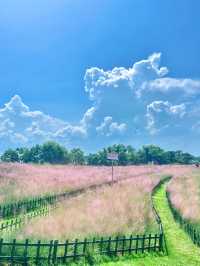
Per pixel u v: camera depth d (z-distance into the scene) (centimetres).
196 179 6556
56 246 1992
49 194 4109
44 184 4584
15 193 3803
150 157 16575
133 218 2972
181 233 3011
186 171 8650
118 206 3378
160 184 6144
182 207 3553
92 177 6106
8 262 1884
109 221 2756
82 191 4622
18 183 4481
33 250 2022
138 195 4262
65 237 2291
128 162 15400
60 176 5741
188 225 2978
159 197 4853
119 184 5288
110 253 2247
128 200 3816
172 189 5091
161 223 3014
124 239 2333
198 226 3017
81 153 15000
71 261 2048
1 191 3866
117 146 15438
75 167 8394
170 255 2444
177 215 3412
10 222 2916
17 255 1950
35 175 5522
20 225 2597
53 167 7638
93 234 2423
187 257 2416
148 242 2567
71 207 3303
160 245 2506
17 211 3297
